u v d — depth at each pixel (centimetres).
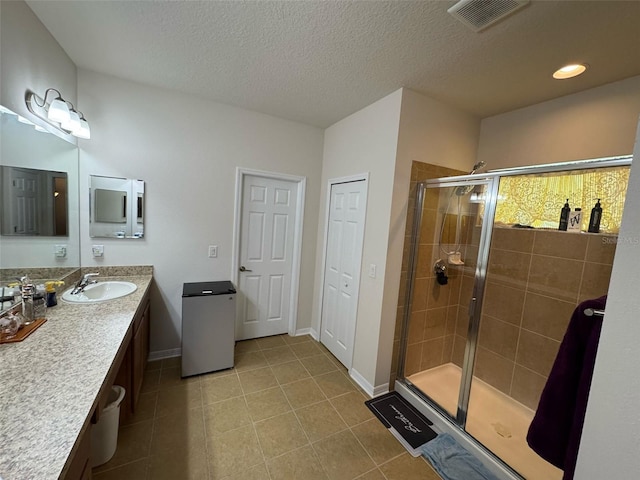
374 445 178
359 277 246
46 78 168
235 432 181
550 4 124
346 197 274
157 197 245
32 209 172
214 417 193
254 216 296
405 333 235
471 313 195
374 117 236
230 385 229
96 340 130
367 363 234
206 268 272
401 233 222
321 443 177
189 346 234
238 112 269
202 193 262
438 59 172
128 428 178
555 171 159
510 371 226
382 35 153
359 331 245
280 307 324
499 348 233
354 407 212
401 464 165
